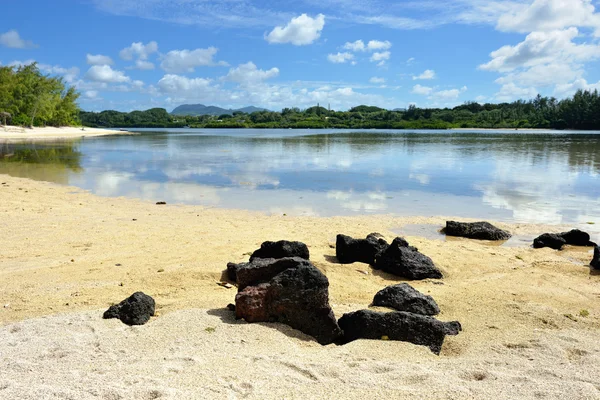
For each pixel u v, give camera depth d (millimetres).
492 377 4473
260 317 5836
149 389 3990
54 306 6523
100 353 4898
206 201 16531
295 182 21531
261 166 28609
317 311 5660
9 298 6828
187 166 28562
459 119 161000
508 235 11789
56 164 29469
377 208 15445
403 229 12516
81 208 14578
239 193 18375
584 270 8859
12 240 10305
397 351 5141
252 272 6176
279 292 5801
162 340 5262
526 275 8523
